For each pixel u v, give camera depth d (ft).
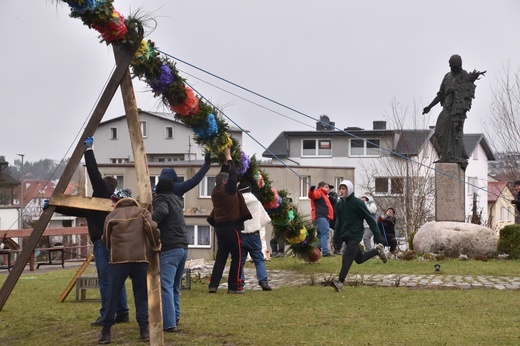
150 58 39.99
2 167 217.97
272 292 48.91
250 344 31.81
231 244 47.96
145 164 35.76
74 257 131.85
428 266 63.82
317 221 73.61
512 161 164.66
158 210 34.47
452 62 76.95
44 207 37.76
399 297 45.75
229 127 47.83
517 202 66.03
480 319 37.29
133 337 34.19
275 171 170.60
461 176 77.00
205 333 34.24
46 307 43.19
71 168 37.45
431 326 35.37
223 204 47.85
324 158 247.50
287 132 249.75
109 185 38.09
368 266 64.03
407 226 175.01
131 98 37.29
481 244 72.28
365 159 241.14
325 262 67.36
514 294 47.03
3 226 181.98
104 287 37.09
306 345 31.37
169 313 34.73
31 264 79.51
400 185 186.70
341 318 38.01
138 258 32.27
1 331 37.19
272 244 81.82
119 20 36.73
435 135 78.23
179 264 35.88
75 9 36.24
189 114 44.42
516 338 32.30
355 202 49.32
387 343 31.53
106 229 32.58
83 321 38.34
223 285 53.47
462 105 76.38
